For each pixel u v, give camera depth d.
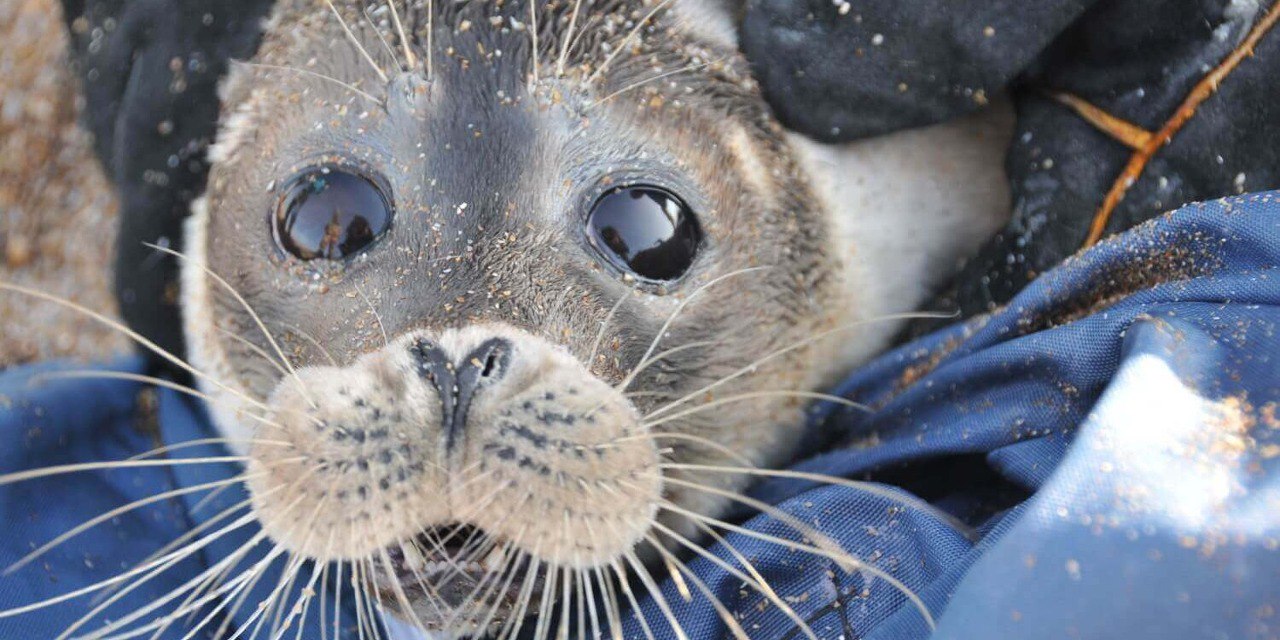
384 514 0.55
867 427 0.62
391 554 0.58
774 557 0.58
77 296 0.82
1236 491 0.50
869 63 0.62
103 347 0.81
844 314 0.66
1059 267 0.59
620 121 0.60
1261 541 0.49
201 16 0.63
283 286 0.60
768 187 0.63
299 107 0.61
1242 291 0.54
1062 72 0.63
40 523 0.63
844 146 0.66
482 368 0.55
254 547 0.63
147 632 0.61
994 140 0.67
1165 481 0.50
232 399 0.64
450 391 0.55
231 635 0.61
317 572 0.56
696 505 0.63
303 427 0.56
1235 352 0.53
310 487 0.55
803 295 0.64
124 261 0.67
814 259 0.65
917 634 0.53
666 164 0.61
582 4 0.61
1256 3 0.60
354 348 0.58
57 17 0.86
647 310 0.60
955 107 0.62
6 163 0.83
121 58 0.65
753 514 0.62
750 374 0.63
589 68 0.60
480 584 0.56
